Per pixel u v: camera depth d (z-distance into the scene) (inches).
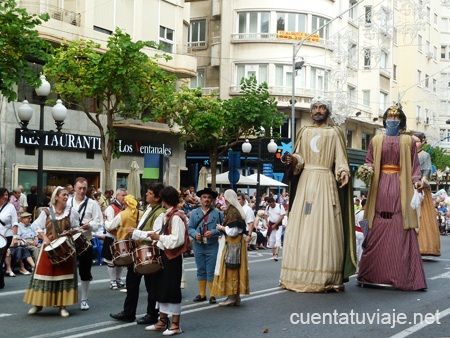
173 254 333.7
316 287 467.5
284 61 1598.2
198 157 1695.4
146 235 334.3
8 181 1000.2
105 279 570.9
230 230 411.2
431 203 682.2
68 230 391.9
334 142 488.7
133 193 884.6
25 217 624.4
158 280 336.2
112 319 378.3
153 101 1054.4
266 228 959.6
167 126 1327.5
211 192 444.8
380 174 499.8
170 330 333.7
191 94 1170.0
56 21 1041.5
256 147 1625.2
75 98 936.9
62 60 908.6
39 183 703.7
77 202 417.1
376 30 1067.9
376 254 492.1
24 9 583.8
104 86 889.5
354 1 1720.0
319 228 475.2
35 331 345.4
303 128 502.3
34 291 386.6
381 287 496.7
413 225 486.6
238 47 1621.6
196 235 438.9
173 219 335.9
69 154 1109.7
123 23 1197.7
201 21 1697.8
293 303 425.1
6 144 998.4
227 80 1628.9
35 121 1040.8
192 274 601.9
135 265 334.0
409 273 483.8
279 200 1113.4
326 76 1637.6
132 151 1248.8
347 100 1478.8
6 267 593.3
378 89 1754.4
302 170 494.9
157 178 849.5
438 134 1923.0
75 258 392.2
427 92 1886.1
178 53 1339.8
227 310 403.5
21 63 594.9
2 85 589.3
